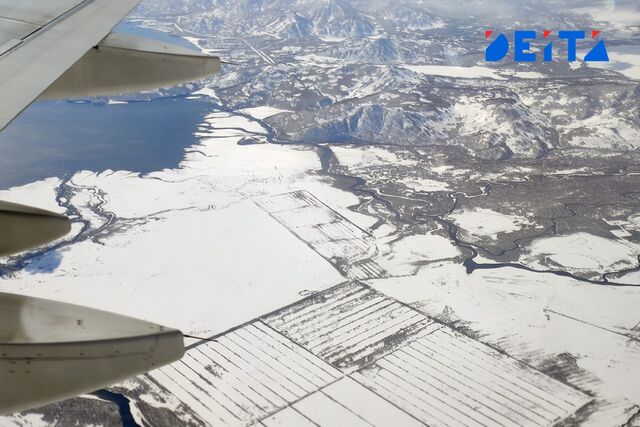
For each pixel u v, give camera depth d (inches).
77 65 398.0
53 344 224.1
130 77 410.3
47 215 277.4
